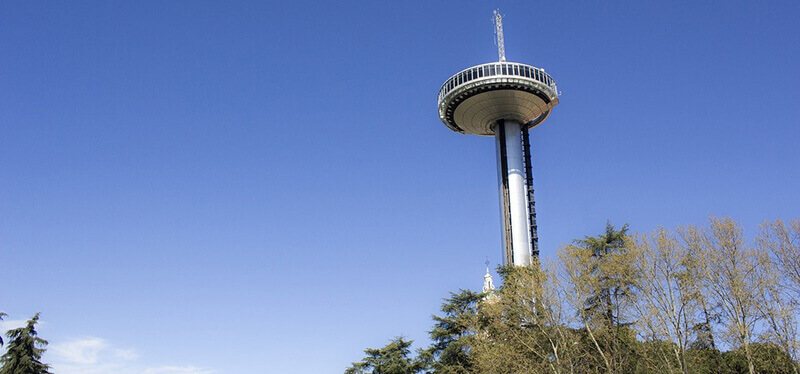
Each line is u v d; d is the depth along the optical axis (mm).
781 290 45625
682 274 48406
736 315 45750
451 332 62688
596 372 51281
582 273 53250
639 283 50031
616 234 64438
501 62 116875
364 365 70562
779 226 47812
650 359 49406
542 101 117500
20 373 67875
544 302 53000
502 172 116500
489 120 121625
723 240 48031
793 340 43188
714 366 50656
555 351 51000
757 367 47531
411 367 66188
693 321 47781
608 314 54406
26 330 71125
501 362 51656
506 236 109438
